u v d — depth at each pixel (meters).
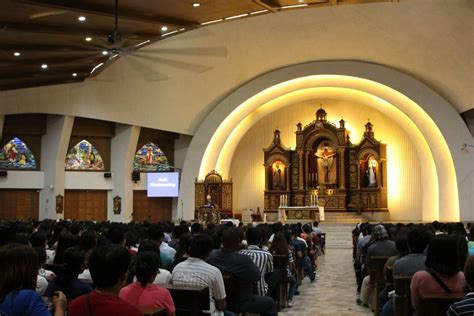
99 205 25.30
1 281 2.77
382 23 19.45
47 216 24.36
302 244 10.62
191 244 4.84
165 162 26.05
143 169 25.80
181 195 24.08
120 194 24.92
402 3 18.17
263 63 22.48
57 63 19.94
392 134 24.70
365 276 9.28
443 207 21.77
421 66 20.72
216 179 23.38
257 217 24.83
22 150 24.84
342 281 11.84
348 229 22.14
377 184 24.36
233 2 15.74
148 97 23.66
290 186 25.81
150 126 24.36
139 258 3.80
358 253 10.44
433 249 3.98
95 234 6.17
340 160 25.05
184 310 4.36
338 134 25.12
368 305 8.75
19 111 22.70
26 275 2.81
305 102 26.30
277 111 26.69
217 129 23.77
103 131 25.05
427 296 3.74
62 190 24.48
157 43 21.00
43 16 15.56
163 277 4.90
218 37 21.11
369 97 24.08
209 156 24.48
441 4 17.62
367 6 18.86
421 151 23.39
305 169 25.70
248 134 26.94
